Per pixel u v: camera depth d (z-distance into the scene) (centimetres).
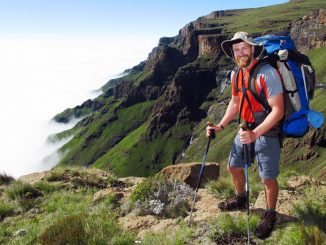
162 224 311
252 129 245
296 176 397
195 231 279
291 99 229
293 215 281
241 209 298
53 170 545
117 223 319
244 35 233
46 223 343
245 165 254
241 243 253
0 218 407
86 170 553
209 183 414
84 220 306
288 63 226
